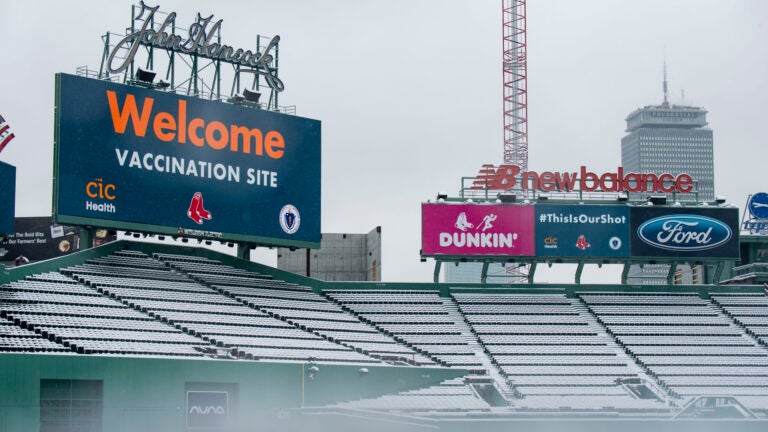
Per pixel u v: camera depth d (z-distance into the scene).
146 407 66.38
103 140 78.94
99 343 68.00
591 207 96.31
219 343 74.12
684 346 91.38
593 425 68.25
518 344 89.25
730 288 99.38
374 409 72.56
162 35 84.19
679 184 98.50
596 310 95.19
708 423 69.62
